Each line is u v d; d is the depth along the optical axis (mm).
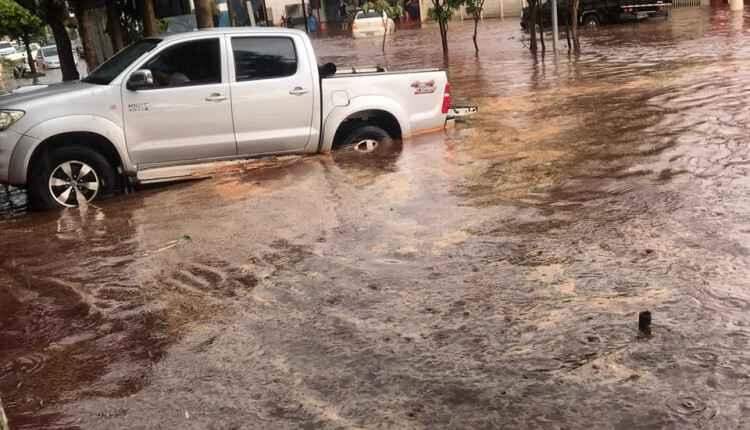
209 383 4086
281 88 9016
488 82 16234
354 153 9609
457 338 4398
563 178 7863
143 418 3777
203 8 12141
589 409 3559
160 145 8562
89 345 4707
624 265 5309
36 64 43719
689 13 32906
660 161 8172
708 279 4938
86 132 8156
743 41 20000
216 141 8805
